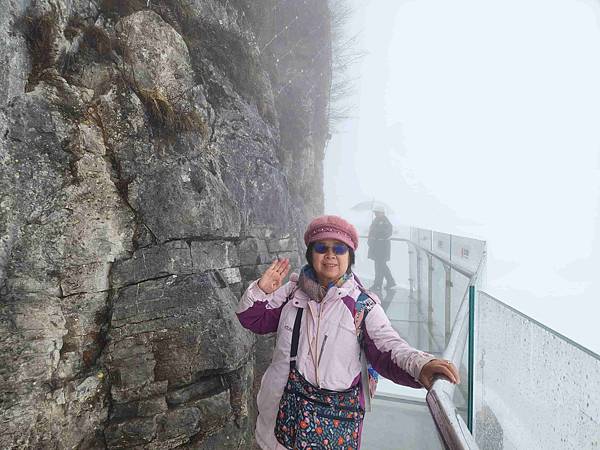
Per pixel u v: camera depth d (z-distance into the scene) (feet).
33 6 11.45
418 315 20.75
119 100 13.16
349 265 6.64
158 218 13.08
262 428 6.55
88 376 11.59
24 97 11.09
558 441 5.53
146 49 14.25
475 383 9.07
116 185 12.69
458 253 14.12
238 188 17.20
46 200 11.29
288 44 32.68
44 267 11.14
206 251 14.37
